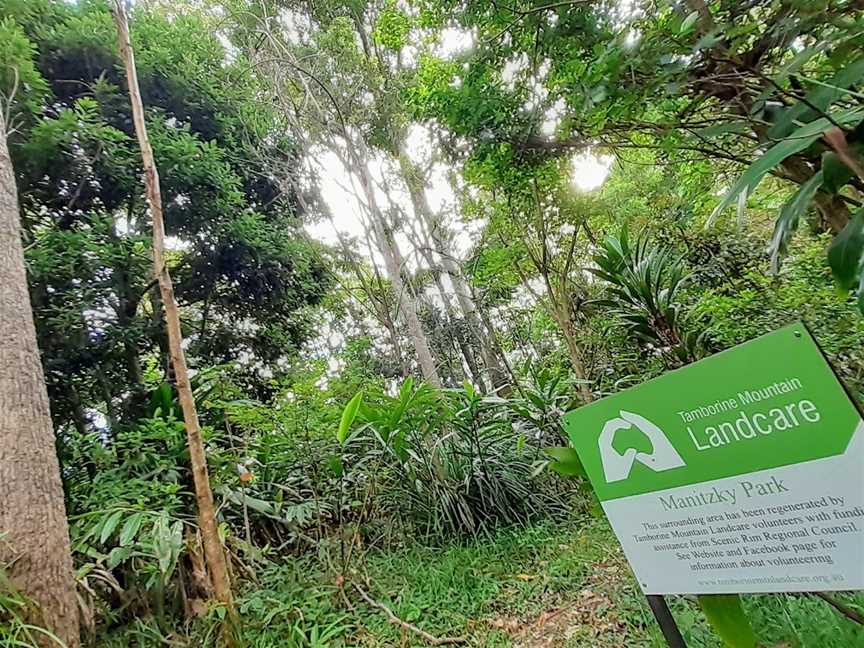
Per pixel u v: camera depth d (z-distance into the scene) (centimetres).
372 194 593
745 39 134
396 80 608
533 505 356
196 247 536
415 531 321
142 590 231
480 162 286
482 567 272
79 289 423
